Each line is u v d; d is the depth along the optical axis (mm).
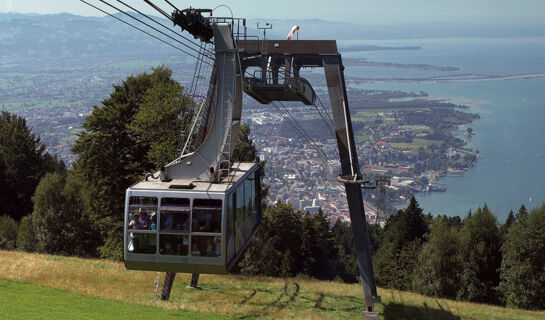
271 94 27750
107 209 49250
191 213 18578
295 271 68875
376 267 67750
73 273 34094
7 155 75125
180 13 19969
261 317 28438
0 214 75062
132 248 18891
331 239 85500
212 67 23188
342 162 28750
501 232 55719
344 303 33875
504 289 50531
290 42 27562
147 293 31531
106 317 23062
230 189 19156
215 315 27031
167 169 20578
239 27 21500
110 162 48281
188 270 18938
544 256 47875
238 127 22250
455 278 53125
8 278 30391
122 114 48688
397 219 88000
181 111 43312
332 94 28016
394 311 33000
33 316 21375
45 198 62188
